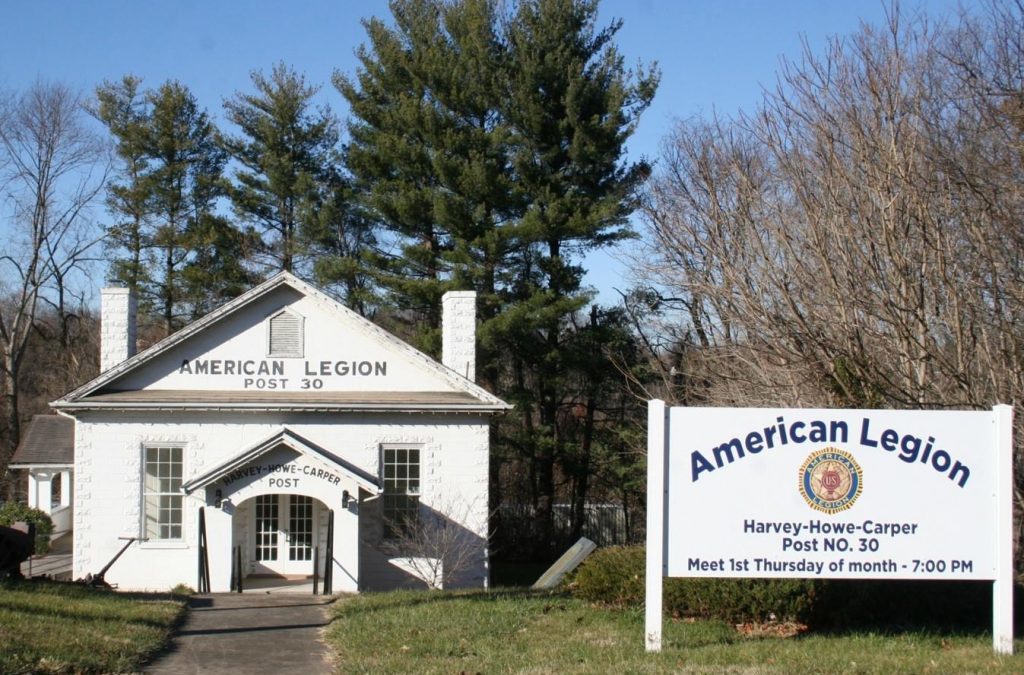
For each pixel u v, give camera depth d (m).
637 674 10.08
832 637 12.09
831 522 10.95
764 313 18.44
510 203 36.88
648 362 37.12
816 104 20.91
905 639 11.87
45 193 47.03
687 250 27.52
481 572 24.05
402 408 23.81
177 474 23.80
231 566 22.44
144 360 24.00
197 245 44.19
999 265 17.14
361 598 17.44
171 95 45.56
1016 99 17.70
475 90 36.94
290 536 24.27
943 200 17.59
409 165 37.72
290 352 24.45
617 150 36.81
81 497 23.53
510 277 37.78
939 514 10.95
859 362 16.78
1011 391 16.64
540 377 39.03
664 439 11.00
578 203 36.25
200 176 45.22
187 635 13.83
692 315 31.30
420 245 39.25
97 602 15.34
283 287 24.50
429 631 13.27
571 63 36.62
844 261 17.62
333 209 42.19
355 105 39.19
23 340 47.66
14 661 10.41
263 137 44.59
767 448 10.99
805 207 19.19
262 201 44.38
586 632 12.67
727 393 23.80
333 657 12.37
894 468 10.98
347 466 23.12
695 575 10.93
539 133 36.75
